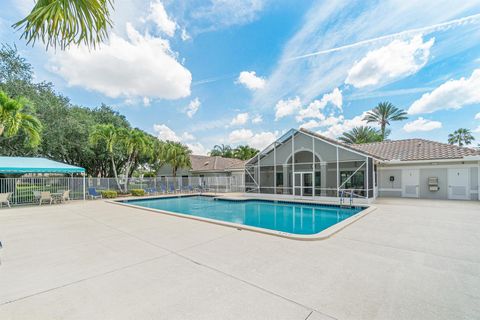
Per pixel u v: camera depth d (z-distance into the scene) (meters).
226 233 7.14
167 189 26.33
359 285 3.75
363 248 5.61
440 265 4.56
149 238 6.61
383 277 4.04
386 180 19.34
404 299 3.33
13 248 5.76
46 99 20.62
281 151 20.98
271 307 3.13
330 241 6.21
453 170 16.64
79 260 4.91
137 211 11.96
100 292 3.56
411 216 9.94
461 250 5.46
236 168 28.19
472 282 3.85
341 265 4.57
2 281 3.94
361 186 17.88
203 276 4.09
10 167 13.45
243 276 4.09
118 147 25.59
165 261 4.82
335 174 19.25
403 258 4.94
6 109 8.79
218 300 3.31
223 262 4.75
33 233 7.30
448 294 3.46
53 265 4.64
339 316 2.93
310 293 3.50
